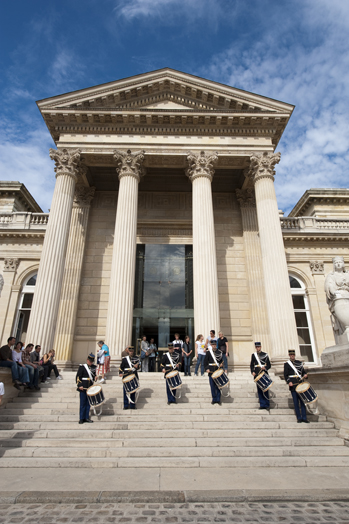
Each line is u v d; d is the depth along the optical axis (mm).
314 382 9617
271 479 5629
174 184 22859
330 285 9102
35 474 5891
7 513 4410
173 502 4820
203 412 9359
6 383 10023
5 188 29109
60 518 4285
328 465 6480
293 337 14945
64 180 17875
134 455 6812
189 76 20047
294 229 23656
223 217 22891
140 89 20172
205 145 19172
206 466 6355
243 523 4160
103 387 11141
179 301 21109
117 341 14641
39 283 15438
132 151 18969
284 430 8148
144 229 22672
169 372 10039
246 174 19875
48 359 12945
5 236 22438
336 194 30594
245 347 19500
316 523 4141
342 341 8656
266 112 19266
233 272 21438
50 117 19219
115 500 4824
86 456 6832
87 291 20547
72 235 21156
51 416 8914
